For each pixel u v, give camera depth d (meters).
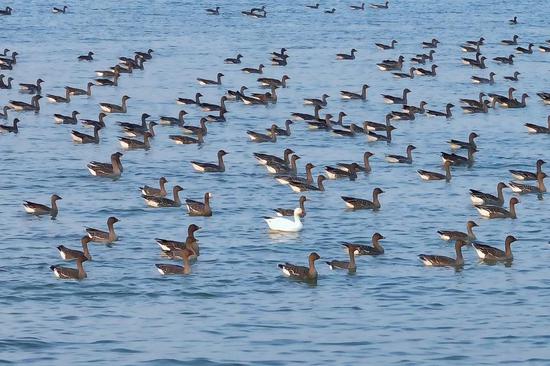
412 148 99.19
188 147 105.00
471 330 57.06
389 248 71.56
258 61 162.00
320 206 82.69
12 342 54.59
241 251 70.19
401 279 65.06
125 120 119.56
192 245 68.19
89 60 158.75
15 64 155.12
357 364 52.28
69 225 76.44
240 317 58.41
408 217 79.81
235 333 56.06
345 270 66.44
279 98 134.62
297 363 52.25
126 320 57.84
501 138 111.38
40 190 87.12
